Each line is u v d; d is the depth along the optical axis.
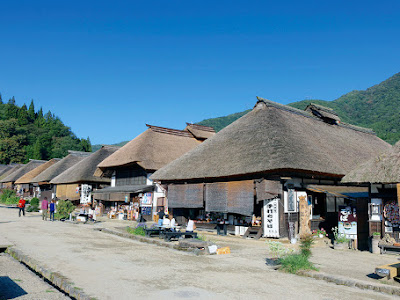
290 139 17.41
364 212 14.80
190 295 6.98
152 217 26.06
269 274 9.22
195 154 21.59
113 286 7.52
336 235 14.83
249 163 16.20
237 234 18.23
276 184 15.68
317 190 16.22
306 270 9.37
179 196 20.73
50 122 146.50
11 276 8.55
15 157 100.12
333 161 17.83
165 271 9.20
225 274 9.04
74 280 7.89
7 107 147.12
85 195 33.00
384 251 12.75
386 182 11.89
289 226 15.70
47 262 9.84
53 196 41.03
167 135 32.25
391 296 7.40
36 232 17.14
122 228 20.00
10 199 46.94
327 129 24.62
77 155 47.72
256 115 21.72
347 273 9.60
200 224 20.88
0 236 15.08
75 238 15.57
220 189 17.92
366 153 23.36
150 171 27.19
